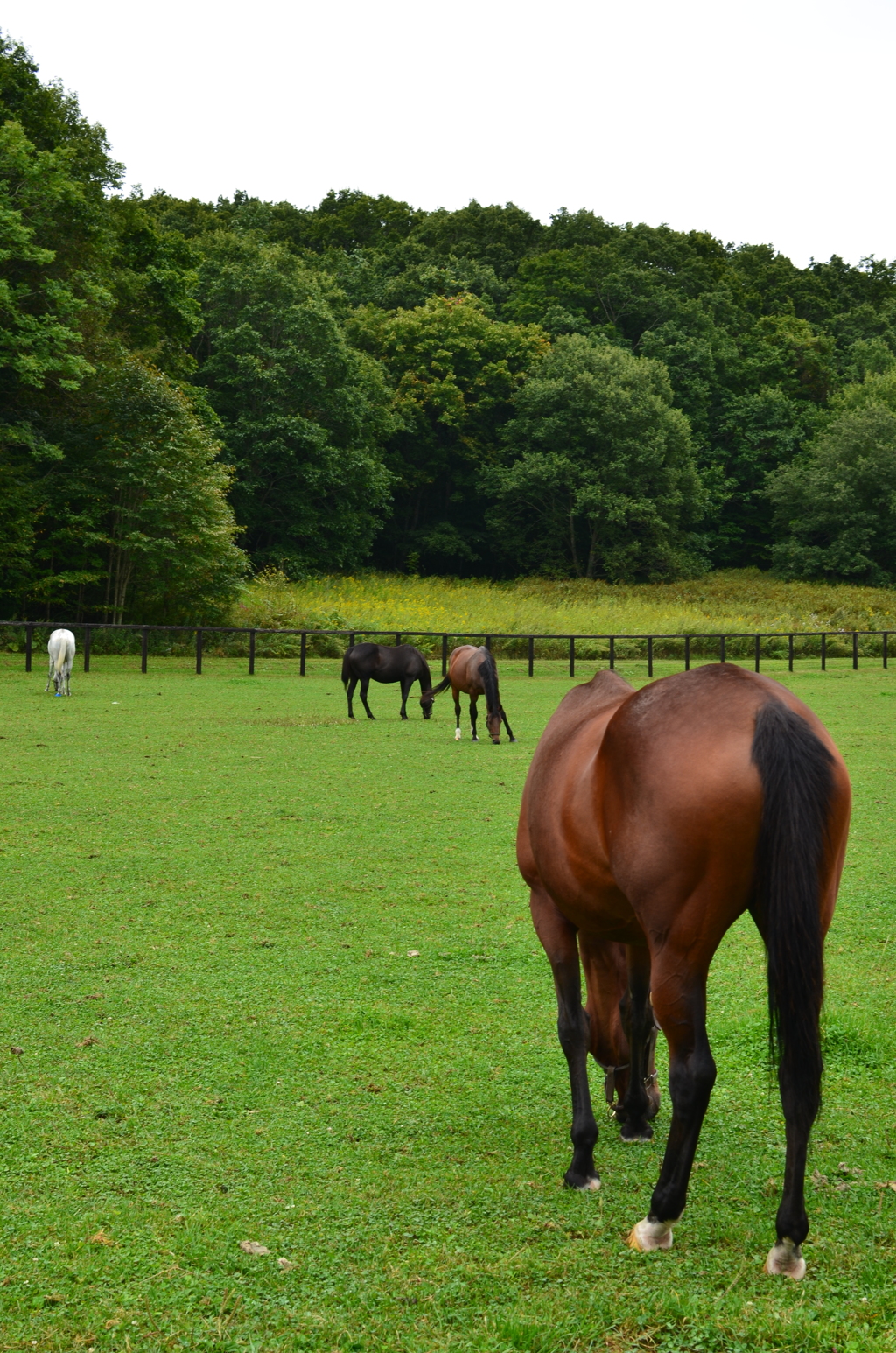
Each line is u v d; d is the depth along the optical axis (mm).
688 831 2750
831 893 2811
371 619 33625
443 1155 3479
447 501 61188
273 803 9742
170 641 28781
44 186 26625
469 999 5016
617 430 55438
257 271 46938
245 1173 3334
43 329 25438
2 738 13484
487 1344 2453
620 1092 3691
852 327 86812
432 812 9438
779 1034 2609
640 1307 2600
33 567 29734
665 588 49562
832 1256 2828
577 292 69438
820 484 57844
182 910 6402
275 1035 4531
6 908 6359
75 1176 3303
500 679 24938
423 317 58406
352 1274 2766
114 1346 2477
